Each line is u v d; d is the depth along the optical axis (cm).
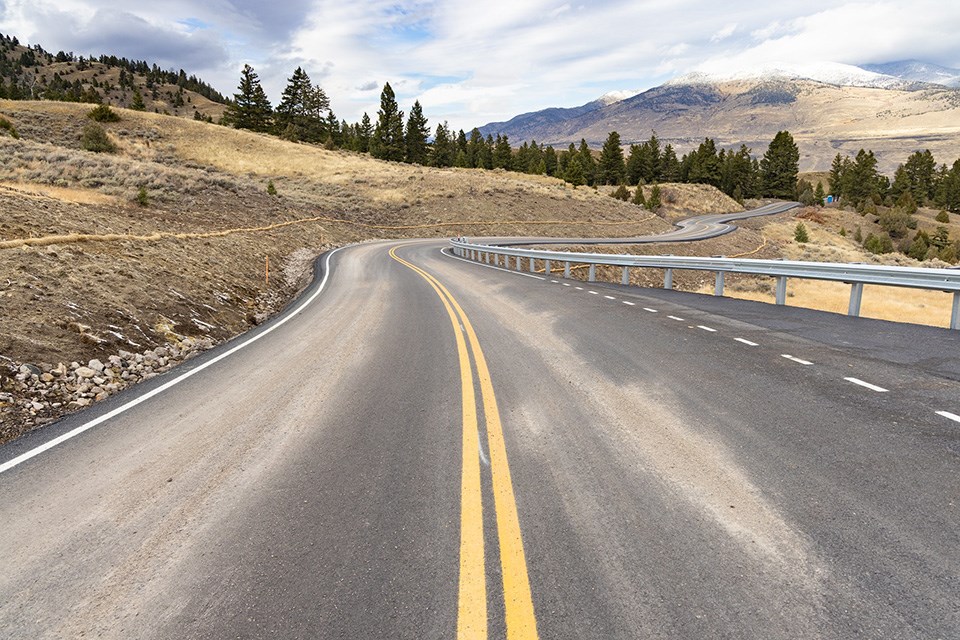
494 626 254
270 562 313
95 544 338
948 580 270
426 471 418
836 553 295
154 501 390
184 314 1116
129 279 1176
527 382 642
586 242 4756
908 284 889
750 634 243
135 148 5909
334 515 360
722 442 445
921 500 343
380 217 5228
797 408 512
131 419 568
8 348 707
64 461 465
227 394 645
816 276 1066
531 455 439
